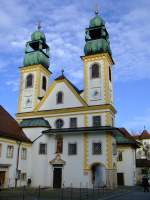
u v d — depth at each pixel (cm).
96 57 5316
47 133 4881
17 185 4434
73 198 2838
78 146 4666
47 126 5034
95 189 4178
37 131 4947
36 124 4981
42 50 6100
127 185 5722
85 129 4619
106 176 4353
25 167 4681
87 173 4472
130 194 3544
